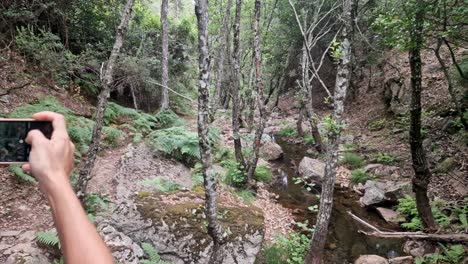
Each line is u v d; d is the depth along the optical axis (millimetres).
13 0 9820
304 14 12648
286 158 12859
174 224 5699
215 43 20047
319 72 21703
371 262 6281
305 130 15820
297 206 9078
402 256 6797
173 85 16906
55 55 10438
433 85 13008
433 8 5477
